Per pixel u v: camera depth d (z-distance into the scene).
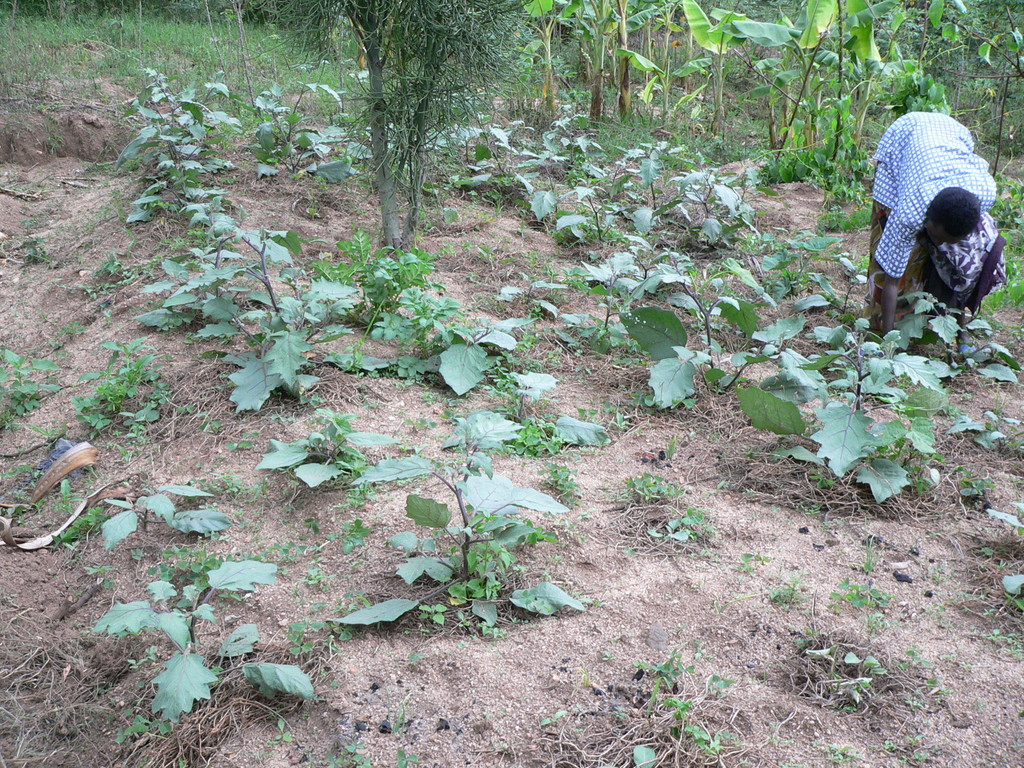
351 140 6.98
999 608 3.31
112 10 12.98
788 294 6.18
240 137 8.38
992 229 5.19
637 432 4.47
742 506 3.92
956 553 3.63
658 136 10.39
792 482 4.03
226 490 3.97
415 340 5.16
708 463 4.23
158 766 2.78
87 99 9.23
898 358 4.10
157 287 4.94
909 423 4.40
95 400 4.69
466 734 2.77
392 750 2.72
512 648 3.10
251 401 4.44
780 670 3.02
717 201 7.64
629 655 3.07
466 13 5.40
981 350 5.27
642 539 3.67
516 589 3.36
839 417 3.94
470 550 3.42
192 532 3.75
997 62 11.72
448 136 6.03
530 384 4.28
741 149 10.45
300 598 3.36
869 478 3.89
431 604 3.29
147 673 3.13
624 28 10.45
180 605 3.12
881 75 9.55
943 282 5.29
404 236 6.22
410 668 3.02
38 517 4.04
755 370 5.11
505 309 5.75
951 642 3.14
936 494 3.98
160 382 4.75
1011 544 3.64
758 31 9.43
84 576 3.64
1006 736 2.76
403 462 3.35
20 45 10.45
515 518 3.66
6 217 7.25
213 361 4.91
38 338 5.63
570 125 9.94
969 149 5.06
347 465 3.93
